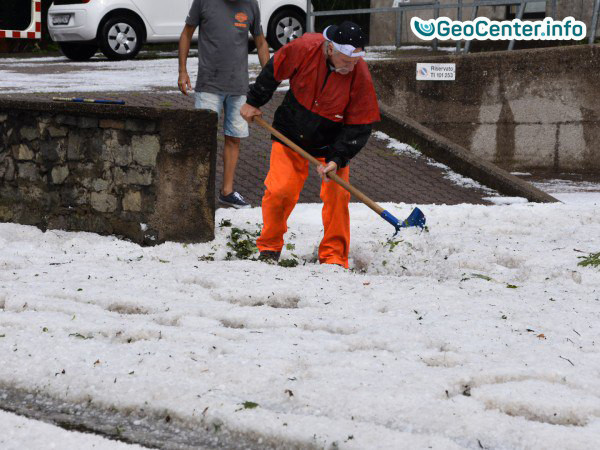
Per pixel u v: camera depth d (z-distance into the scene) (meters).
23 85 25.67
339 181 12.77
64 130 15.25
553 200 21.14
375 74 28.06
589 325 9.70
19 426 6.80
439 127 28.39
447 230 16.47
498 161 28.73
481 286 11.72
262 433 6.81
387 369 8.02
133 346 8.65
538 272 12.90
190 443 6.83
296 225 16.30
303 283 11.59
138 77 28.97
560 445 6.55
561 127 28.75
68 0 35.72
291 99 12.81
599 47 28.45
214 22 17.06
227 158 17.77
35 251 13.51
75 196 15.28
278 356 8.36
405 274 12.93
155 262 13.01
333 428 6.77
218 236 14.95
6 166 16.09
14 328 9.19
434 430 6.86
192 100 23.70
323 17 47.50
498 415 7.07
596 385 7.73
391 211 17.88
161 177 14.24
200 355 8.38
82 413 7.38
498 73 28.31
